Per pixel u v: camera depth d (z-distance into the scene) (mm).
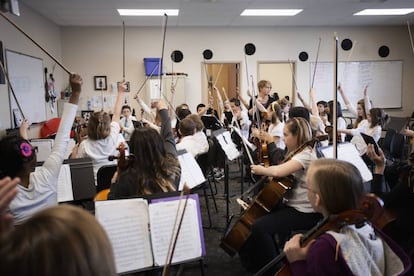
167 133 2320
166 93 7551
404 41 8539
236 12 6621
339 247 1077
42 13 6312
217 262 2816
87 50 7695
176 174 1936
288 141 2396
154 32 7836
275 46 8203
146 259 1538
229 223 3344
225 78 9008
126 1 5711
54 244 493
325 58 8359
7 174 1479
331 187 1171
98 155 2982
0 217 838
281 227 2230
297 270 1164
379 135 4352
